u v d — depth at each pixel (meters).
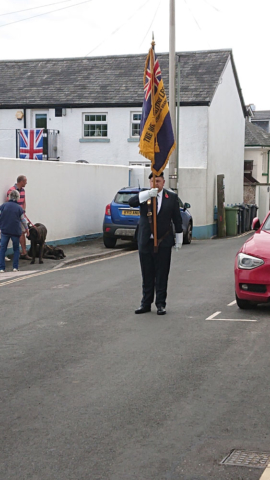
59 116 26.64
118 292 9.97
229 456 3.96
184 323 7.67
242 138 33.16
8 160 14.49
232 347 6.51
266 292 7.93
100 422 4.57
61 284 10.95
